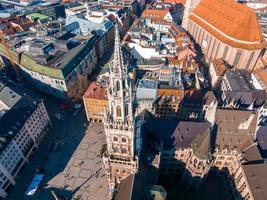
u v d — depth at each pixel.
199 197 104.62
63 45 171.12
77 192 107.75
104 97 131.62
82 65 173.38
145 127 103.00
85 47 179.12
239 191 98.00
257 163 95.62
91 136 134.50
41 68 154.12
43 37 186.38
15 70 183.62
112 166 83.56
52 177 113.88
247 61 180.38
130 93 67.25
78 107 151.88
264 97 141.38
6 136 107.50
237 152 101.69
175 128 102.50
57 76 149.62
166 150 100.12
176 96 134.62
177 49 185.00
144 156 90.88
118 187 86.56
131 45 181.75
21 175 115.31
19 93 132.00
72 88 158.75
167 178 111.44
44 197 106.44
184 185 108.62
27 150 119.75
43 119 132.25
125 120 71.69
